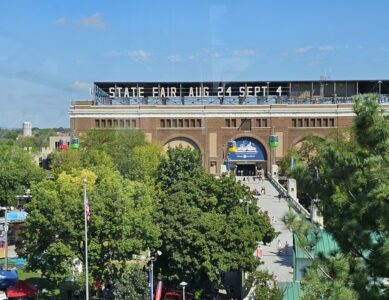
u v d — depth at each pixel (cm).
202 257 5494
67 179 6003
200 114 15538
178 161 8662
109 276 5703
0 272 5953
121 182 6412
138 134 13612
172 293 5506
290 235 7450
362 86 16975
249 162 15575
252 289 5031
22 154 10831
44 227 5553
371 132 2248
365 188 2266
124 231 5475
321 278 2347
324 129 15312
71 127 15512
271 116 15450
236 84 16975
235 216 5753
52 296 5969
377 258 2156
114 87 17188
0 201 9950
